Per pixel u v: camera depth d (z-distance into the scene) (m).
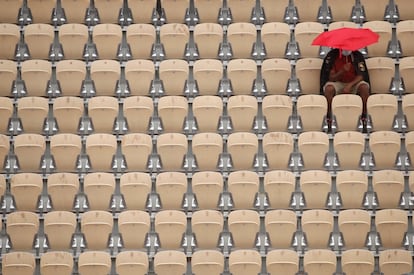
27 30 43.88
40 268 36.88
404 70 42.47
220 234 37.97
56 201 38.97
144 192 38.81
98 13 45.09
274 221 37.44
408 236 38.66
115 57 43.72
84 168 40.31
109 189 38.78
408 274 36.62
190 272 37.81
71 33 43.78
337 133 40.12
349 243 37.69
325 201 38.78
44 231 37.97
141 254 36.50
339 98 41.09
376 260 37.88
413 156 40.09
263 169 40.22
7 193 39.72
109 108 41.12
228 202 39.34
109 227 37.59
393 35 44.34
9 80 42.53
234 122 41.22
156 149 41.06
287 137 40.06
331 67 41.53
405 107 41.31
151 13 45.00
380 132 40.28
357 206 38.94
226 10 45.16
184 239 38.22
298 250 37.94
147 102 41.44
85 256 36.44
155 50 44.16
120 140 41.00
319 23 44.00
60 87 42.66
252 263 36.16
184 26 43.91
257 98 42.38
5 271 36.47
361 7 45.03
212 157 40.03
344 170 39.78
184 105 41.50
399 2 44.69
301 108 41.09
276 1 44.91
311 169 40.09
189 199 39.47
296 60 43.59
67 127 41.31
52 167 40.44
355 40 40.16
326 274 36.19
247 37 43.56
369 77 42.28
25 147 40.06
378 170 40.16
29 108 41.25
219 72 42.34
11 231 37.69
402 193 39.09
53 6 45.06
